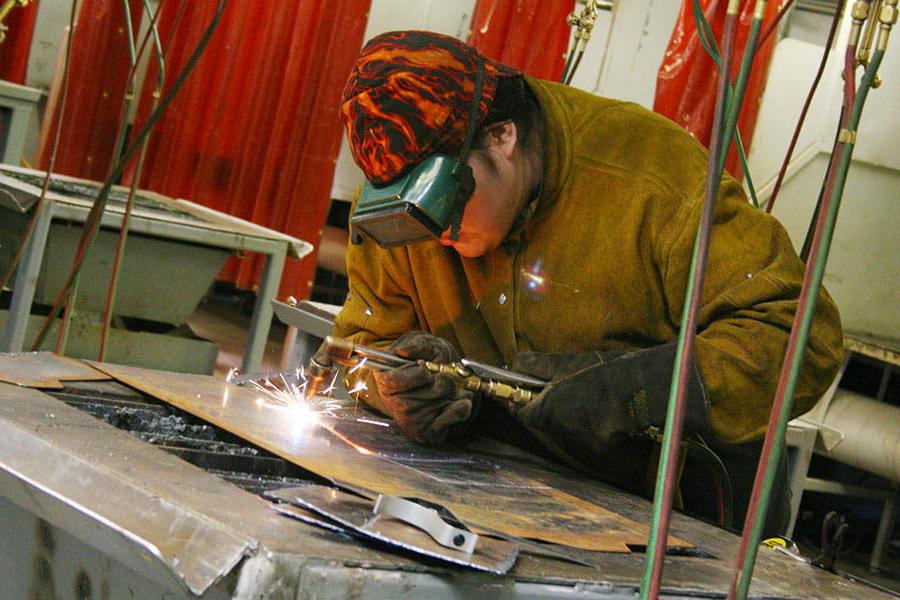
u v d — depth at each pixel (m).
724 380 1.62
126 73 5.58
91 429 1.40
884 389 3.88
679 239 1.75
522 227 1.83
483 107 1.65
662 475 0.98
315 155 5.12
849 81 1.04
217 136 5.45
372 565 1.09
